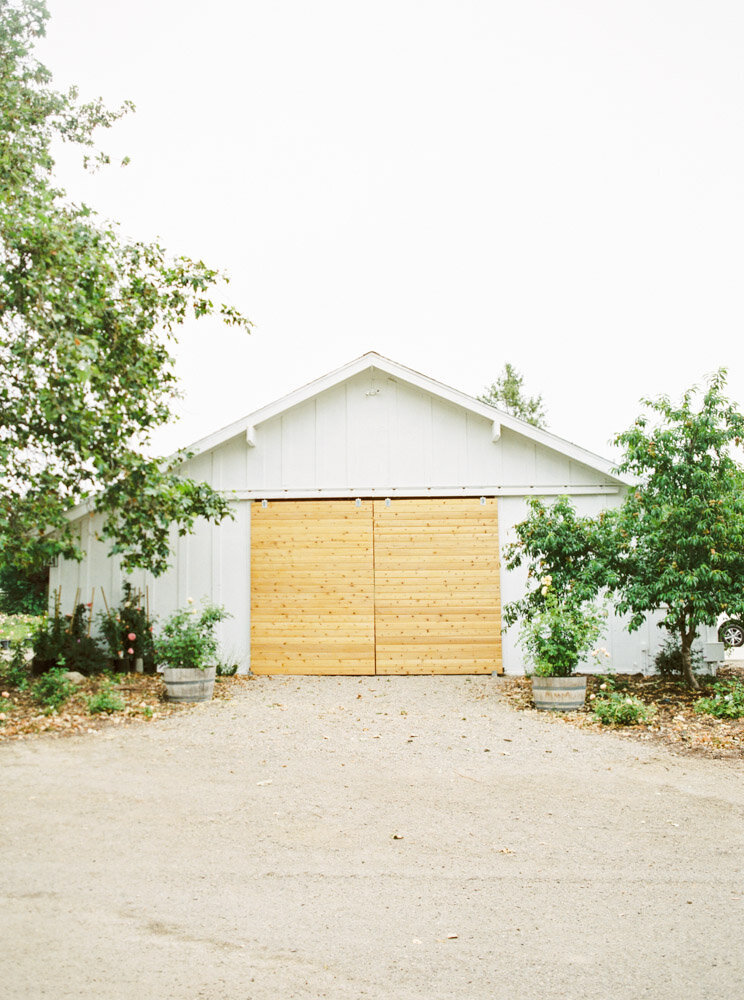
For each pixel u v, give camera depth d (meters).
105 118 13.14
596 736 8.20
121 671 12.54
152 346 10.95
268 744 7.90
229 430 13.05
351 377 13.39
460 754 7.51
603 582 10.47
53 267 9.12
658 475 10.49
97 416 9.51
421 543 13.05
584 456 12.80
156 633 12.96
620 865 4.81
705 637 12.36
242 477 13.29
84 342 8.69
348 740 8.09
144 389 10.76
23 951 3.71
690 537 9.89
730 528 9.70
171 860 4.89
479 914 4.14
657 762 7.15
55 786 6.46
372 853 5.03
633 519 10.40
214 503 11.36
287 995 3.34
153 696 10.55
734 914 4.12
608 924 4.02
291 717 9.24
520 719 9.14
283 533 13.16
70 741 8.00
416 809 5.90
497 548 13.01
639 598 10.10
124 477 9.95
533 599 10.71
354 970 3.55
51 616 12.70
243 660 12.95
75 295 9.14
